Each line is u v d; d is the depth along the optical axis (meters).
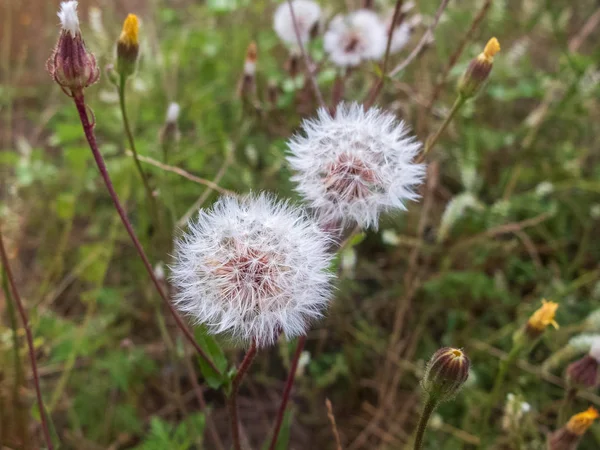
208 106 0.26
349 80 0.21
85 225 0.25
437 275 0.21
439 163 0.24
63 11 0.10
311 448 0.20
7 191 0.25
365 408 0.20
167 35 0.31
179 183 0.21
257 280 0.10
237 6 0.28
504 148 0.27
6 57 0.27
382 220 0.12
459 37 0.27
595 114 0.27
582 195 0.25
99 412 0.19
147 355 0.21
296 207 0.11
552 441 0.13
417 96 0.23
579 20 0.32
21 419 0.16
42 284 0.22
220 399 0.21
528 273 0.22
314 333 0.22
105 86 0.26
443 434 0.18
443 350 0.10
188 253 0.10
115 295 0.21
